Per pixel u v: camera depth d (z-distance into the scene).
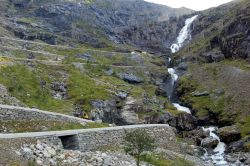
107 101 111.12
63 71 128.25
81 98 107.19
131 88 136.88
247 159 91.44
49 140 43.22
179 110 132.62
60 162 39.12
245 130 114.00
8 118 49.50
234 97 139.75
